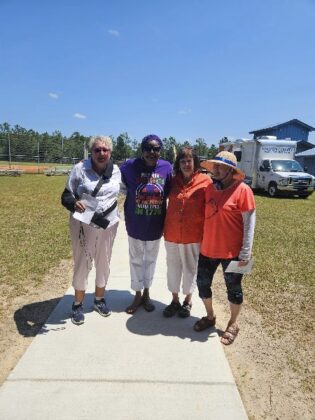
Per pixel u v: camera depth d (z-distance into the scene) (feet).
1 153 155.94
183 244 12.64
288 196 63.21
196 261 13.03
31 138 160.45
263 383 10.20
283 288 17.04
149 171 12.77
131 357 10.87
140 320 13.16
